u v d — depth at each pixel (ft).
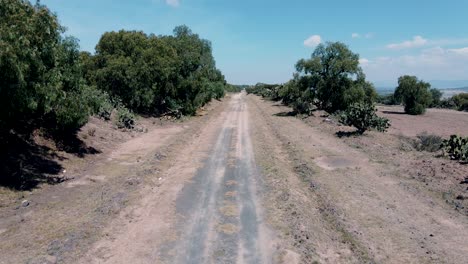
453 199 40.16
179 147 71.00
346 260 27.89
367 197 41.68
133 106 111.14
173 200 41.04
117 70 97.30
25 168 48.88
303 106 134.10
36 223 33.91
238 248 29.86
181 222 34.96
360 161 59.11
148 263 27.27
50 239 30.40
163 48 117.08
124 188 44.42
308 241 30.68
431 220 35.22
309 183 47.11
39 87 44.73
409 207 38.52
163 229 33.24
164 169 54.49
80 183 47.91
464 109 237.66
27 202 39.19
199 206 39.40
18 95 41.14
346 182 47.52
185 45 132.05
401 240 31.09
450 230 33.04
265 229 33.40
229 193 43.86
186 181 48.65
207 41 181.98
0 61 37.40
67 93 56.39
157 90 117.08
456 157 55.42
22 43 40.57
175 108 124.06
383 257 28.35
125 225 33.81
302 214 36.17
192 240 31.19
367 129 86.22
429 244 30.42
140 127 93.76
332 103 135.33
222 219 35.83
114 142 74.43
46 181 47.03
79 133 68.95
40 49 45.96
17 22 41.96
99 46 107.65
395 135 89.04
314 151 66.95
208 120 120.67
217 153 66.95
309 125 104.83
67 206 38.73
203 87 133.80
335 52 134.72
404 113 190.39
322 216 36.37
